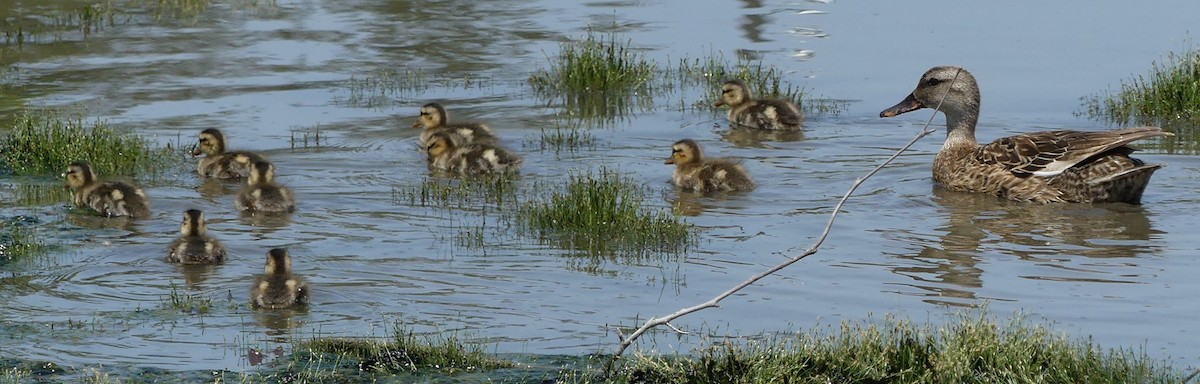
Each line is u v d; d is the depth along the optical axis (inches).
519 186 698.8
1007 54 1029.2
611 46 980.6
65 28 1131.9
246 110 868.6
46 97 890.1
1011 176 673.0
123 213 633.0
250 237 598.9
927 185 705.0
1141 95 864.3
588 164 751.7
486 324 475.8
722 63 1013.8
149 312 486.6
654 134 827.4
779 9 1242.0
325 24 1166.3
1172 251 568.1
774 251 572.4
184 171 733.9
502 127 840.9
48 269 542.6
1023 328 437.1
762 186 700.0
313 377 418.6
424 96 917.8
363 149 783.7
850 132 828.6
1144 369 413.7
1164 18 1152.8
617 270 543.2
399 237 596.4
